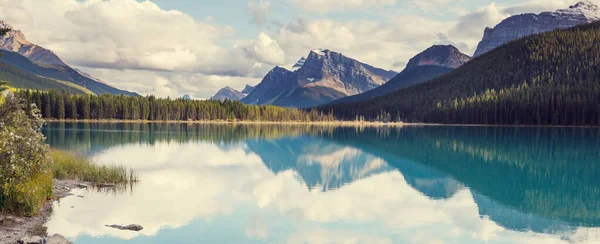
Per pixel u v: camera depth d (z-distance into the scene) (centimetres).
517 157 6700
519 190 3944
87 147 7200
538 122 17225
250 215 2809
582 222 2831
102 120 18862
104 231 2298
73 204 2778
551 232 2595
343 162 6341
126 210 2752
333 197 3534
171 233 2347
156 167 5041
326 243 2302
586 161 6159
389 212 3023
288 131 15688
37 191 2550
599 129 14600
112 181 3684
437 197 3591
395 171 5244
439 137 11700
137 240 2200
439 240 2419
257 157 6788
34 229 2192
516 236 2520
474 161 6275
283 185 4094
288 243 2272
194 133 12256
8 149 2220
